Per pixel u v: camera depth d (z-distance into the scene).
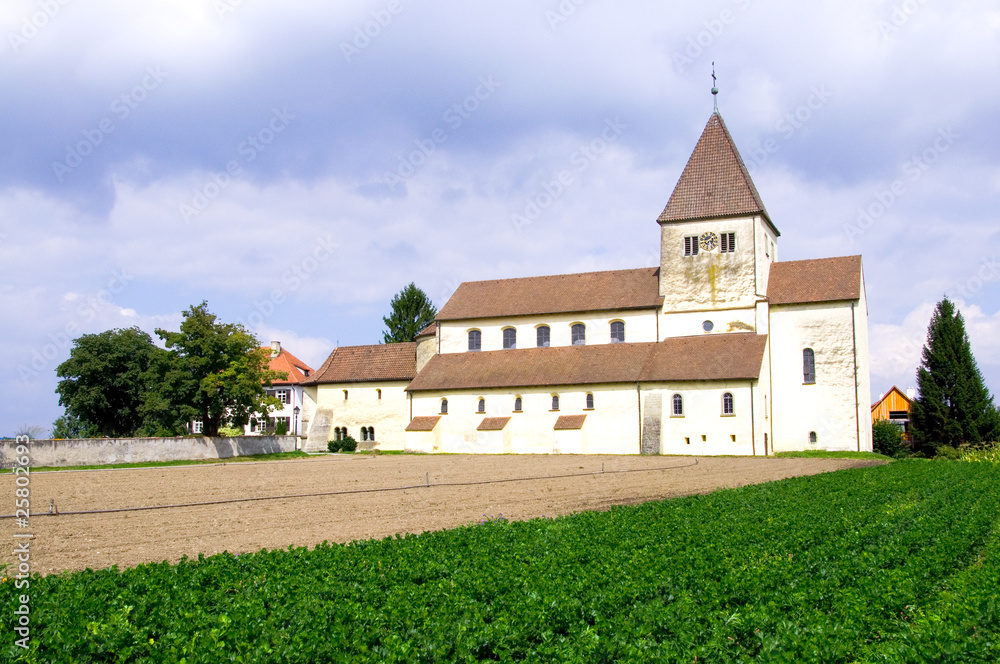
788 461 60.81
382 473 50.12
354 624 13.38
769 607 14.27
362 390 83.75
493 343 81.12
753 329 71.88
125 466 58.19
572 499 35.72
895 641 12.68
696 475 48.56
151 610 14.27
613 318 76.69
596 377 72.31
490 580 16.36
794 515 26.39
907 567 17.42
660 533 22.56
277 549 20.78
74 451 58.16
